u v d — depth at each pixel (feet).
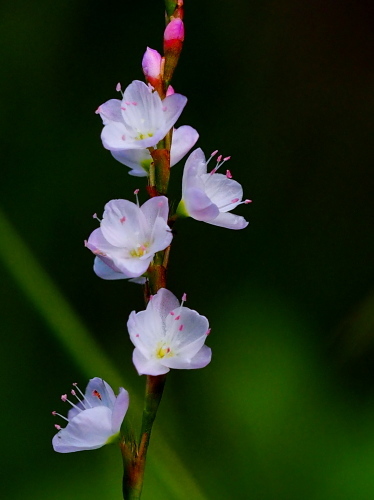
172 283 1.24
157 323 1.02
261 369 1.20
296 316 1.22
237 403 1.18
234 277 1.24
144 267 1.01
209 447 1.18
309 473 1.16
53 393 1.20
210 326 1.22
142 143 1.02
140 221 1.02
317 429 1.18
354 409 1.18
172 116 1.02
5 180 1.24
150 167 1.03
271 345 1.21
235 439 1.18
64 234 1.24
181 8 1.04
